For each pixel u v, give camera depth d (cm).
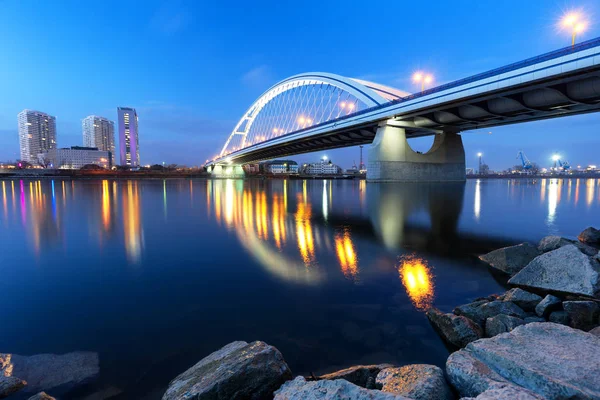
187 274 830
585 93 3684
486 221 1706
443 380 331
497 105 4719
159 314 591
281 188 6084
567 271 642
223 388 323
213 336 509
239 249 1105
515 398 257
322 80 8006
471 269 855
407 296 668
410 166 6738
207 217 1945
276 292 697
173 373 417
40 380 404
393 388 327
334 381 311
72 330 532
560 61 3366
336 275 811
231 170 17825
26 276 822
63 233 1417
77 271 862
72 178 12900
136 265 918
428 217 1880
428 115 5988
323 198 3422
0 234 1411
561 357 335
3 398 372
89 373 418
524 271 717
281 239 1273
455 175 7462
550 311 539
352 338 496
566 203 2686
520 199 3073
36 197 3603
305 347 471
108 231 1473
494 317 505
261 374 345
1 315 593
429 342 482
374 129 6988
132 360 446
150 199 3375
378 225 1599
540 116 5194
